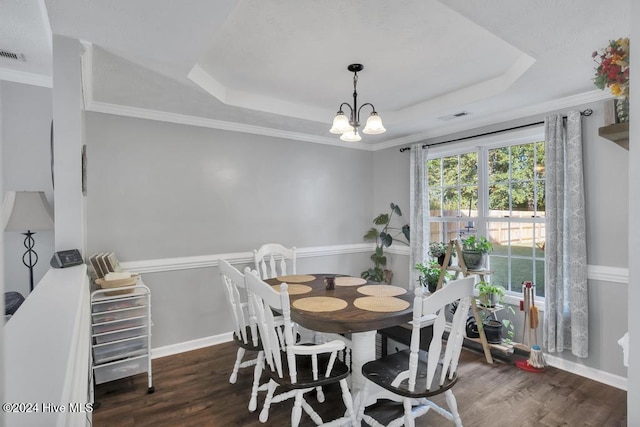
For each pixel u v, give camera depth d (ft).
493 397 8.07
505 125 11.00
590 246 9.12
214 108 10.24
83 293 4.79
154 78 8.04
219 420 7.23
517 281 11.00
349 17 6.39
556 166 9.41
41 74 9.01
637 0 2.59
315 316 6.39
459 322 5.98
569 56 6.92
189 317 11.04
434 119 11.51
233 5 5.24
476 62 8.29
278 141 13.07
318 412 7.49
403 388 5.90
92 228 9.59
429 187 13.83
